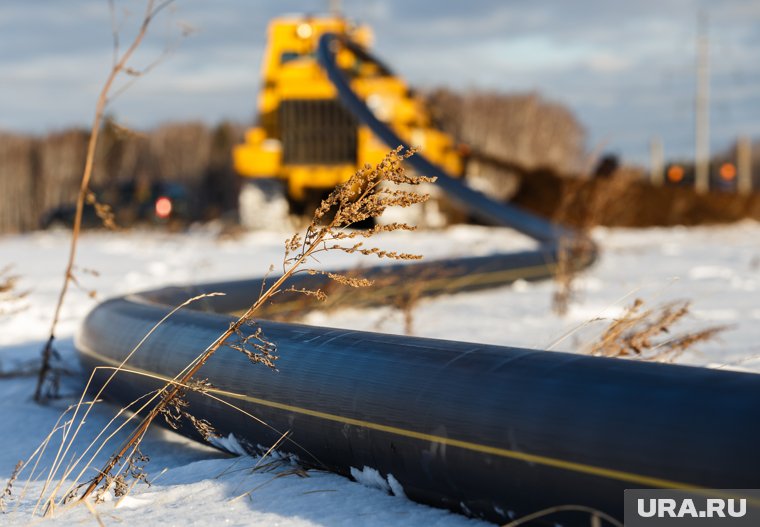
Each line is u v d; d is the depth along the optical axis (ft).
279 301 20.29
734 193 95.50
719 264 40.68
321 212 9.36
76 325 23.44
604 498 7.29
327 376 9.58
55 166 170.30
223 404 10.73
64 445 12.28
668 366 7.77
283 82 61.36
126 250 52.80
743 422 6.77
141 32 11.21
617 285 31.58
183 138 194.80
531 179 74.59
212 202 184.75
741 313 23.81
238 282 20.61
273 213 63.46
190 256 46.50
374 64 63.98
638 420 7.20
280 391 9.98
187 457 11.59
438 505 8.75
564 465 7.48
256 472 10.06
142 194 83.15
